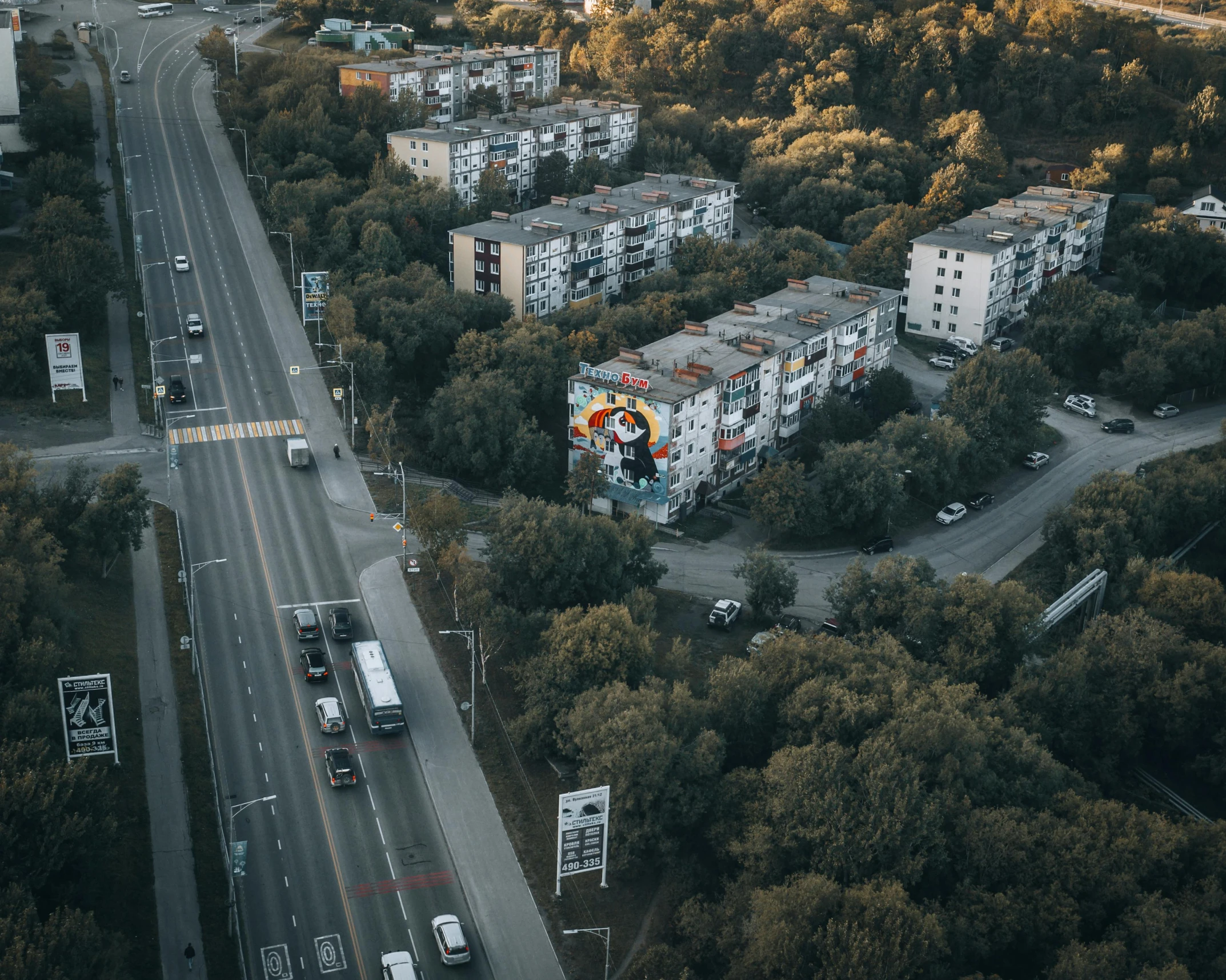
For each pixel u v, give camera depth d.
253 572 157.62
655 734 119.62
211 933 109.75
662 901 116.44
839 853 110.69
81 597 145.62
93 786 110.50
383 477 181.38
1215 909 111.00
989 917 109.00
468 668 143.88
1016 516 198.12
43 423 182.75
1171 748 146.25
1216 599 161.12
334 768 126.25
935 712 123.31
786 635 142.75
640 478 184.12
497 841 121.88
